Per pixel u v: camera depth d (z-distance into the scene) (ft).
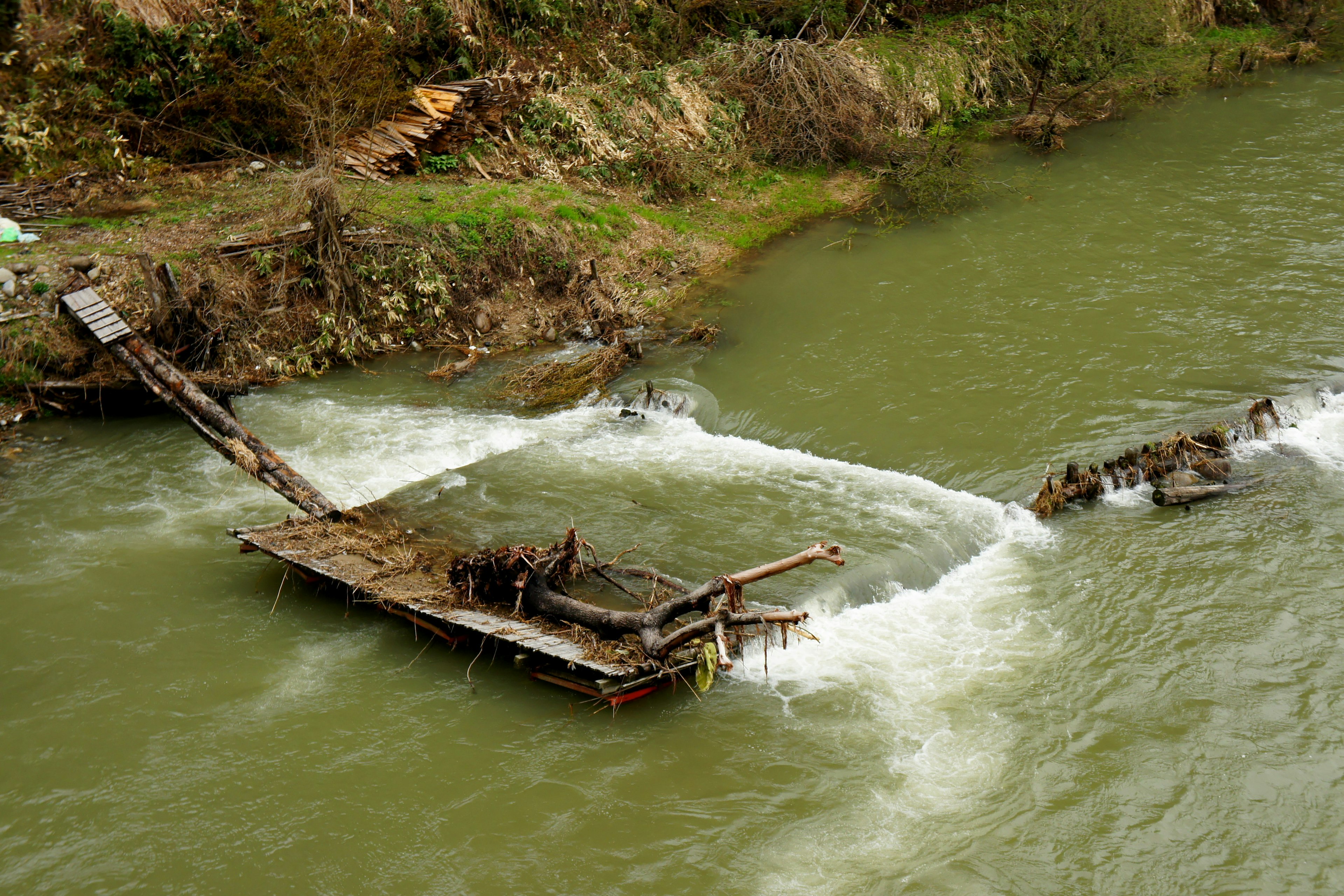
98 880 26.20
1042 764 29.45
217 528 41.83
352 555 37.65
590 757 29.89
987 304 58.65
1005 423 46.83
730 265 66.23
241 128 64.69
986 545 39.68
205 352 51.65
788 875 26.00
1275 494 41.22
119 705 32.22
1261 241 63.82
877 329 56.70
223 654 34.60
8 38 60.70
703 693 32.32
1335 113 86.84
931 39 92.17
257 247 55.42
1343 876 25.79
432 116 66.28
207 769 29.66
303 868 26.43
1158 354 51.55
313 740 30.71
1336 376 48.21
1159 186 74.13
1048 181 76.69
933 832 27.30
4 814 28.19
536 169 69.41
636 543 38.96
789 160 78.69
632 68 79.05
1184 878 25.84
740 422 49.06
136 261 53.16
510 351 57.00
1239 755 29.53
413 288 57.41
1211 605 35.55
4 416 48.49
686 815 27.86
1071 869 26.14
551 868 26.27
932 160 78.23
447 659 34.30
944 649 34.27
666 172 71.77
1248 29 110.73
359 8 69.56
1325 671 32.37
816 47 83.05
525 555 33.91
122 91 62.44
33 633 35.45
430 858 26.63
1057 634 34.78
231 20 64.69
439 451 47.14
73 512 42.60
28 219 56.75
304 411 50.70
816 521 40.55
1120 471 42.27
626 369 54.08
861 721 31.14
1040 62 95.61
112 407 50.24
